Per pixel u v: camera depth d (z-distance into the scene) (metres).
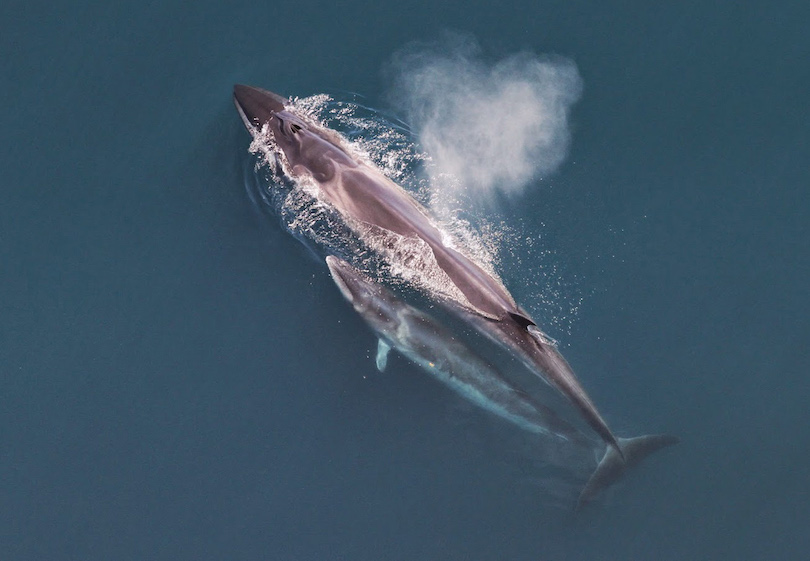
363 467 128.25
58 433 129.25
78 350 134.38
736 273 137.00
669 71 154.38
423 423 131.00
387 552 123.62
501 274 135.38
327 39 158.88
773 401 130.38
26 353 133.88
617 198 142.50
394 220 135.38
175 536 123.75
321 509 125.88
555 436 130.38
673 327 134.38
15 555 122.06
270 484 126.94
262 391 132.38
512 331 129.00
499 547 124.31
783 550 122.25
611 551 124.12
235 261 140.38
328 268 139.50
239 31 159.62
